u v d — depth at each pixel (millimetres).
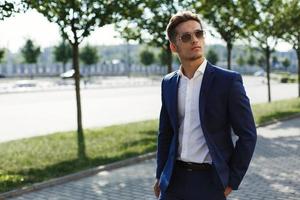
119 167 9398
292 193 7152
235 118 2893
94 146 11359
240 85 2918
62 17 11773
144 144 11508
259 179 8062
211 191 2947
